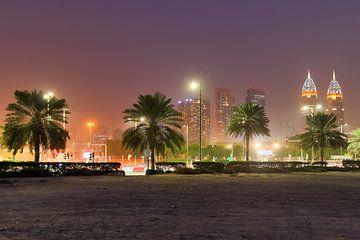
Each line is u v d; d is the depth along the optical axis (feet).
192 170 183.52
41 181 127.75
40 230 43.24
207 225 46.91
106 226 45.80
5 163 158.51
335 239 39.91
